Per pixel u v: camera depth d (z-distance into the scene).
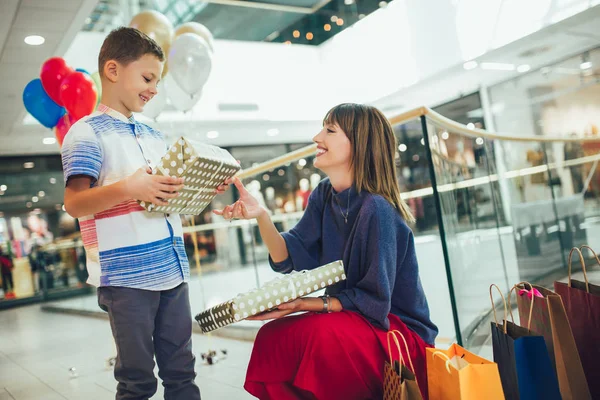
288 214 4.34
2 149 9.70
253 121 10.30
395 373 1.22
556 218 4.11
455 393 1.14
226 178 1.60
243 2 9.12
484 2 7.75
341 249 1.67
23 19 4.91
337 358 1.39
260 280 4.18
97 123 1.45
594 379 1.47
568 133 8.29
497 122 9.41
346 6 10.30
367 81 10.18
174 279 1.51
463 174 2.59
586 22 6.85
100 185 1.43
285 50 10.91
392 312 1.62
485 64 8.28
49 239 10.67
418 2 8.91
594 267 4.45
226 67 10.11
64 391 2.89
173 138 10.27
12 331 6.45
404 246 1.59
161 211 1.43
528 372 1.24
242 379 2.58
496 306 2.79
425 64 8.89
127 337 1.41
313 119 11.03
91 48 7.95
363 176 1.62
